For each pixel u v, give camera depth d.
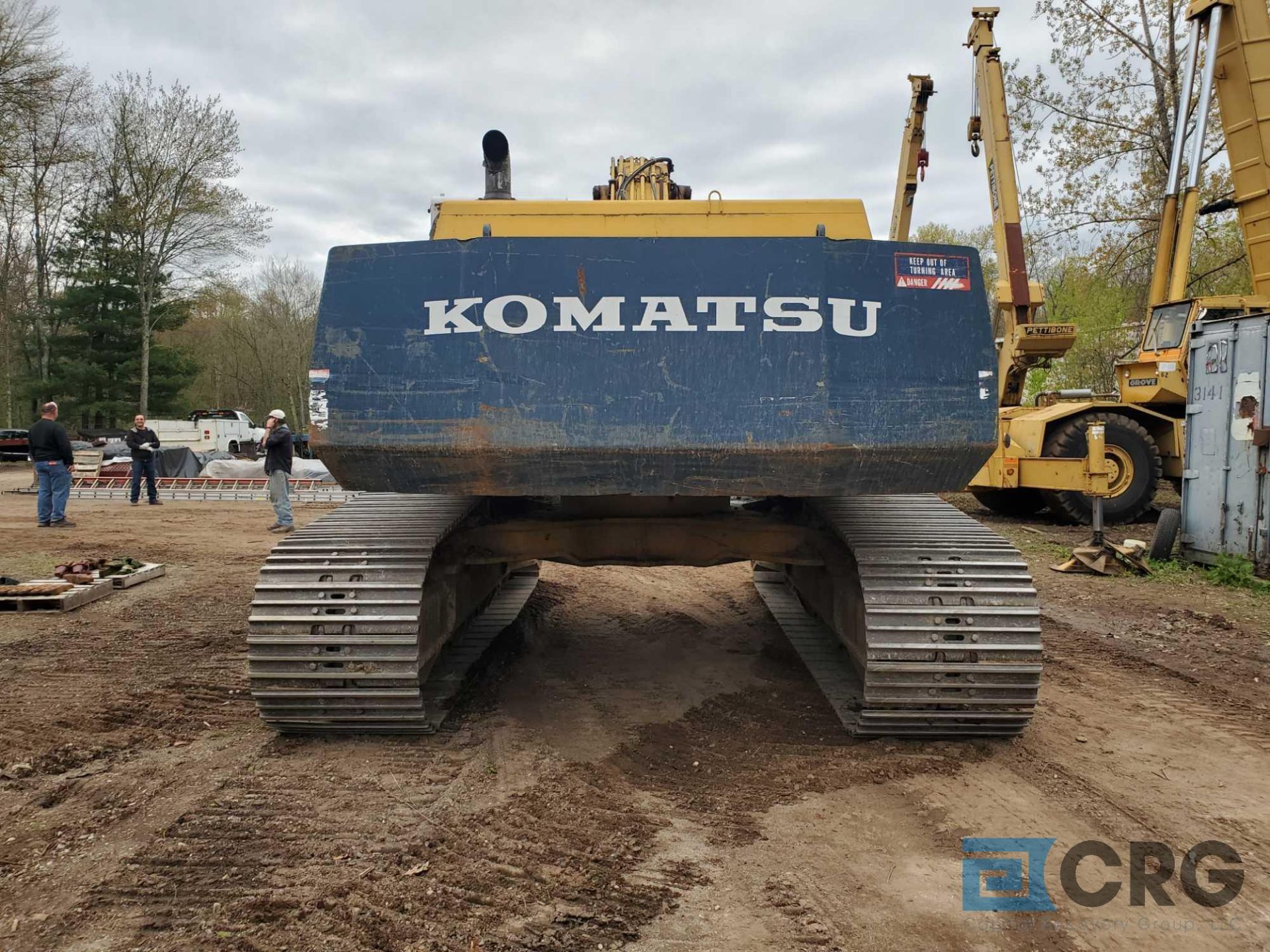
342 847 2.88
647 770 3.59
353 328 3.28
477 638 5.35
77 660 5.23
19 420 40.25
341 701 3.66
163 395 35.69
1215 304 10.13
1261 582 7.49
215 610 6.70
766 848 2.92
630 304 3.22
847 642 4.30
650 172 5.20
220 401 49.25
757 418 3.22
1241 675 5.06
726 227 3.97
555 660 5.30
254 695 3.63
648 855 2.86
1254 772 3.62
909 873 2.76
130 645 5.61
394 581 3.68
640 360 3.23
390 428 3.26
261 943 2.34
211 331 46.66
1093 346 22.64
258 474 17.28
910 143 8.91
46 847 2.90
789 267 3.21
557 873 2.73
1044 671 5.12
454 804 3.22
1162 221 11.04
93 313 33.94
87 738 3.92
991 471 11.39
